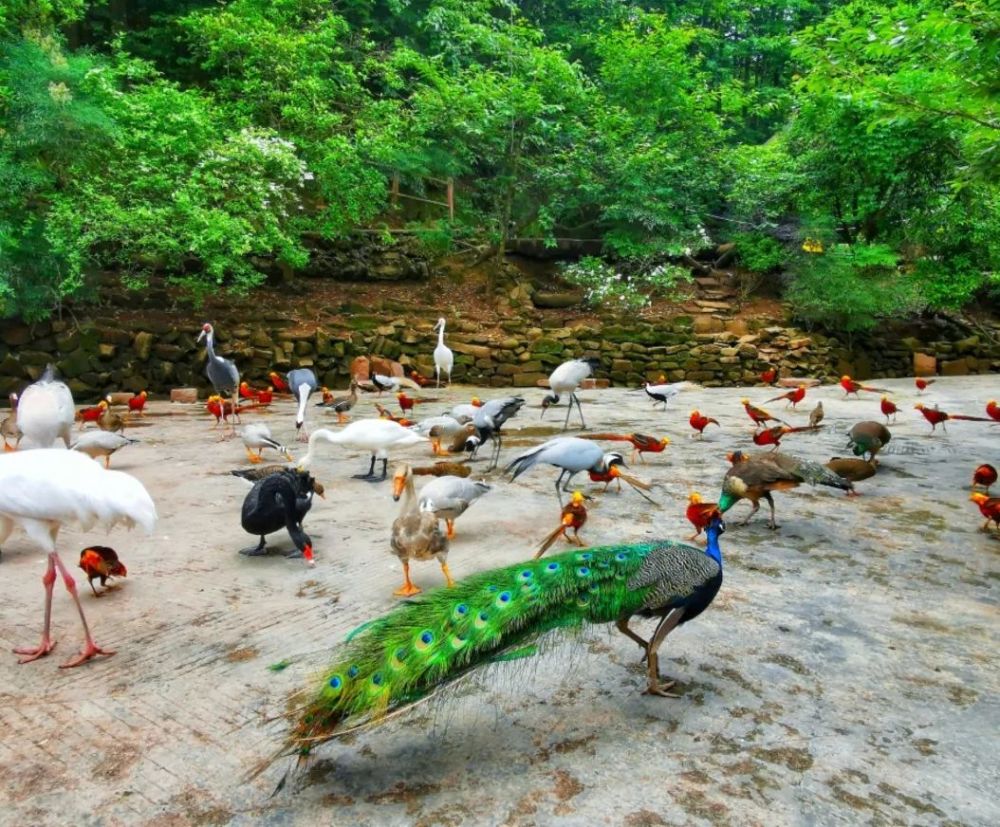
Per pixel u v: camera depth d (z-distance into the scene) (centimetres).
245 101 1870
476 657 296
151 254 1577
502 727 333
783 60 3108
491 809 277
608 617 329
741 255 2294
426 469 821
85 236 1449
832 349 2078
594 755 311
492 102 2023
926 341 2277
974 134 893
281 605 477
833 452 966
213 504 729
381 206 2138
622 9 2666
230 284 1880
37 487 385
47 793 290
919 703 354
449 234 2122
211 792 290
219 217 1537
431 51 2444
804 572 537
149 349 1616
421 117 1980
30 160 1502
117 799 286
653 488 789
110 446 843
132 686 372
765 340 2028
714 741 321
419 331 1909
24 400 793
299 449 1020
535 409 1406
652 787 290
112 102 1573
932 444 1041
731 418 1291
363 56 2236
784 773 299
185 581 521
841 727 333
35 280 1519
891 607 473
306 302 1930
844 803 280
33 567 553
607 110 2198
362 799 284
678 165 2173
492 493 774
